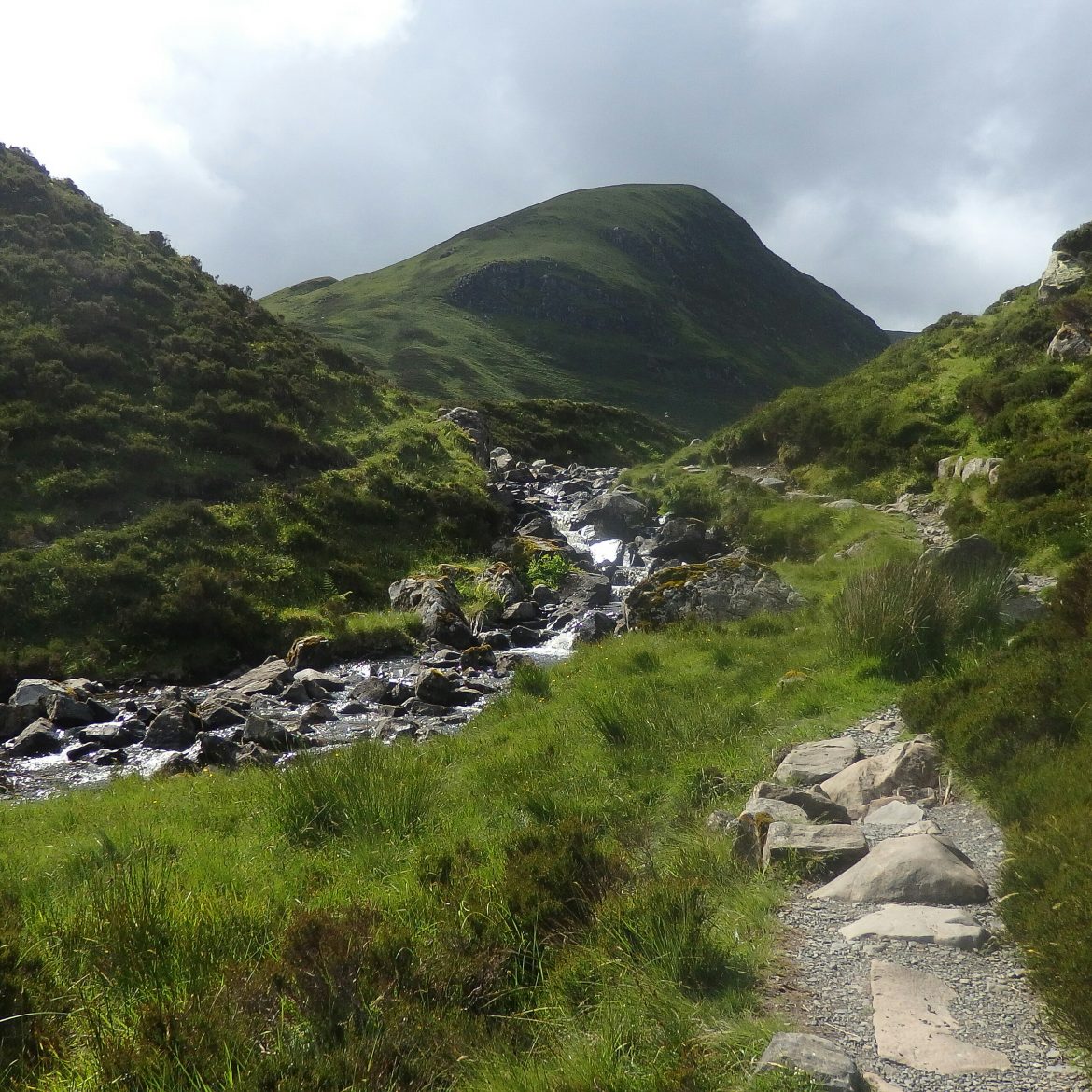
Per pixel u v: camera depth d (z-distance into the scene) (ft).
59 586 73.31
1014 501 69.00
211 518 87.45
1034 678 24.57
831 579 65.36
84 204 135.13
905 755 24.54
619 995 14.53
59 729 57.00
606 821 25.59
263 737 49.80
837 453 99.09
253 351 124.67
